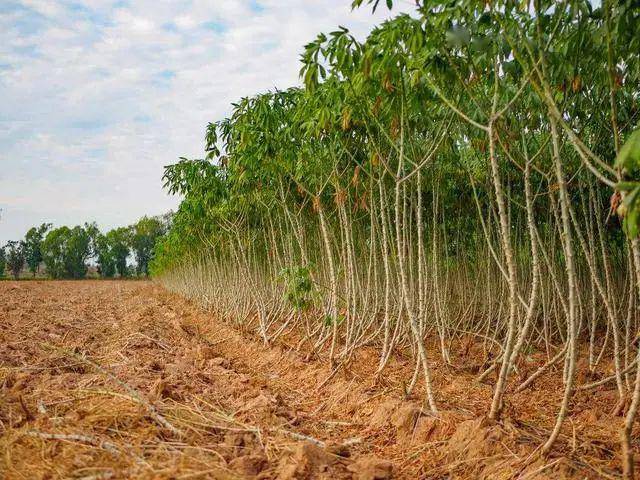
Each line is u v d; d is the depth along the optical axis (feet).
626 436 9.71
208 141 26.02
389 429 14.69
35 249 256.11
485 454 11.84
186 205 36.55
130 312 52.60
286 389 20.76
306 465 11.12
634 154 6.19
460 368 21.70
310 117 18.38
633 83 15.28
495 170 12.41
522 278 27.35
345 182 22.99
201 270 60.08
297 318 29.96
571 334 10.86
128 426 12.89
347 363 20.77
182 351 28.71
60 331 33.60
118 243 250.57
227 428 13.82
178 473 10.19
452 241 32.42
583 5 11.10
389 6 12.01
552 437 10.95
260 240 39.14
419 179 16.33
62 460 10.66
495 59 12.14
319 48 13.52
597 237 27.27
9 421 13.04
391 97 15.15
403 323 24.26
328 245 21.94
